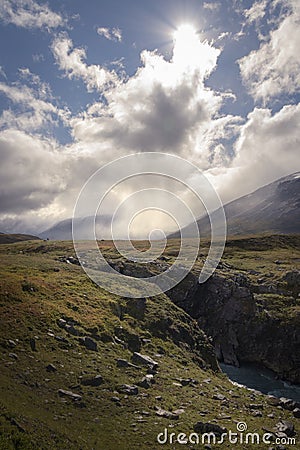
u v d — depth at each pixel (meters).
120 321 41.88
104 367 30.06
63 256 79.56
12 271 52.47
